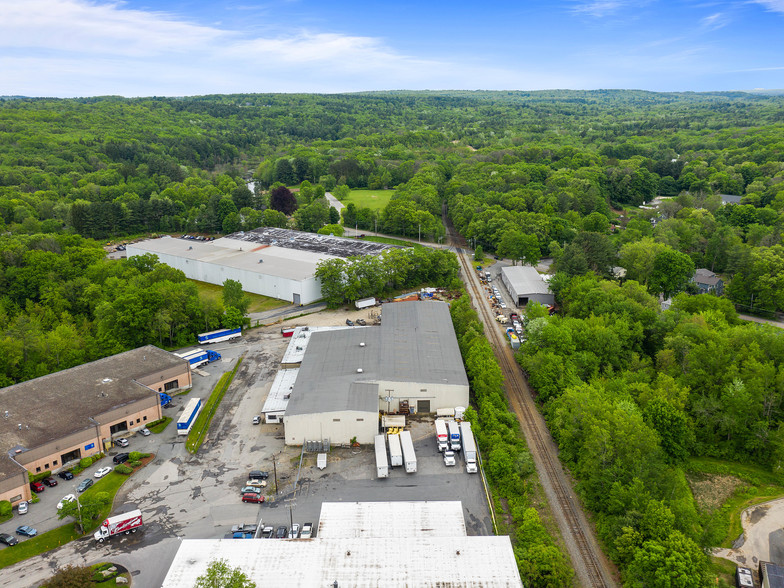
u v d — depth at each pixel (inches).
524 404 4050.2
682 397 3609.7
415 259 6835.6
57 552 2706.7
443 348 4402.1
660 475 2906.0
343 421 3518.7
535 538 2630.4
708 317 4626.0
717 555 2714.1
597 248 6284.5
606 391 3762.3
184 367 4343.0
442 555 2438.5
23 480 3048.7
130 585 2485.2
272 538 2674.7
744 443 3533.5
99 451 3538.4
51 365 4473.4
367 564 2397.9
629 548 2487.7
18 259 6432.1
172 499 3078.2
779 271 5689.0
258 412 3978.8
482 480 3189.0
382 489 3122.5
